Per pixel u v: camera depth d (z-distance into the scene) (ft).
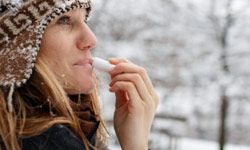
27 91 4.81
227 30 35.53
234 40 35.42
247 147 48.29
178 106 35.70
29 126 4.57
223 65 34.94
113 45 32.53
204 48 35.24
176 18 35.24
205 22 35.60
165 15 34.88
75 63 5.02
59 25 4.96
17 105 4.74
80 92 5.08
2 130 4.59
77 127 4.84
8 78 4.62
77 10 5.04
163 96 35.47
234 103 37.42
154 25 34.47
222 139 35.01
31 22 4.74
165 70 34.60
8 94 4.65
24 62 4.65
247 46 35.22
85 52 5.10
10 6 4.76
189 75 34.86
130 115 5.47
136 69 5.51
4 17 4.74
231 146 47.21
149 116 5.56
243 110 45.47
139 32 33.99
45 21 4.77
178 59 34.83
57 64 4.93
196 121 45.39
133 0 33.55
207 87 34.81
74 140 4.58
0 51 4.72
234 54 35.04
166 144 33.63
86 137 5.00
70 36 4.99
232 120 47.73
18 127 4.61
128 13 33.30
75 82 5.02
